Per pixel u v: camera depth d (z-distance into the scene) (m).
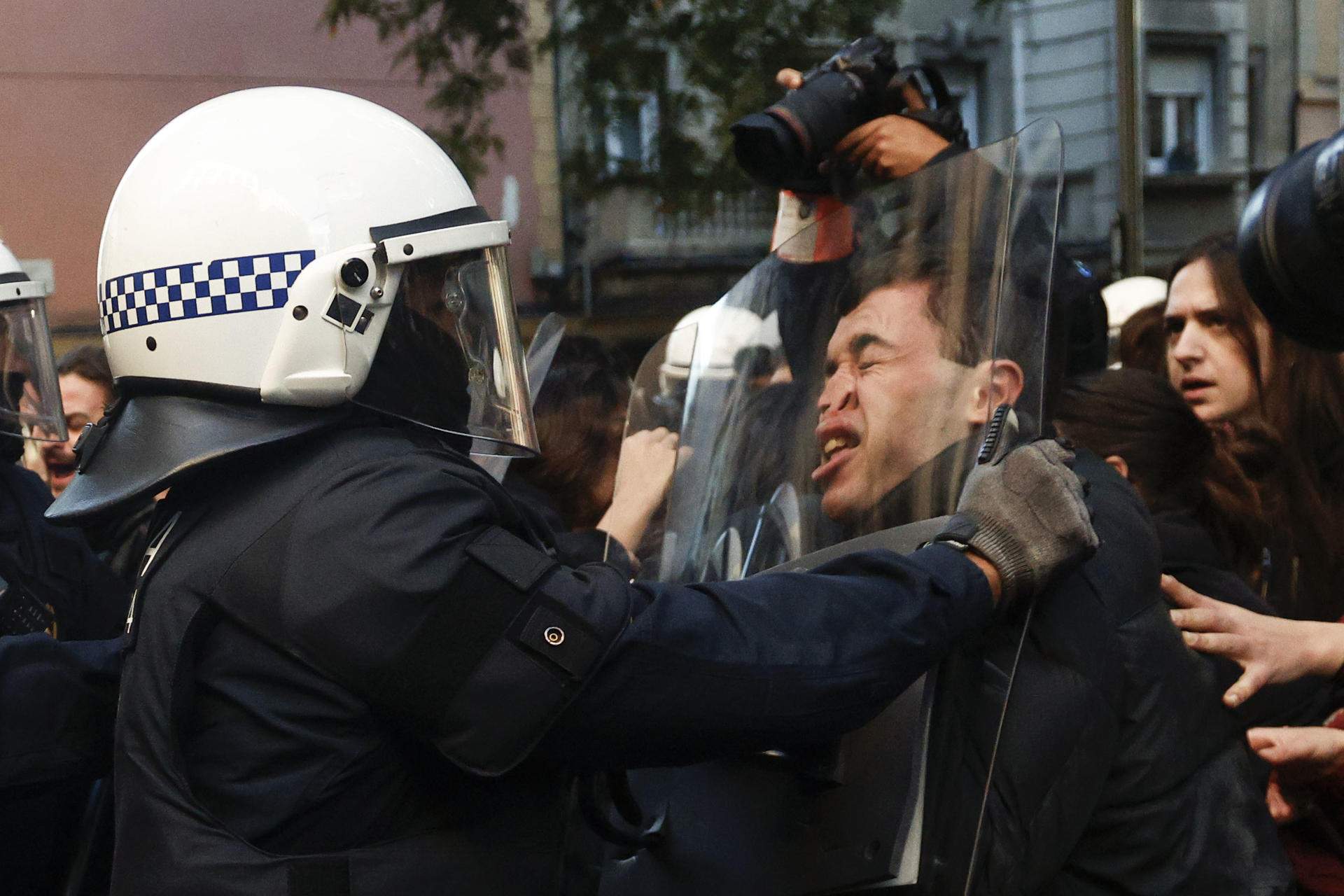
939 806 1.14
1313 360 1.93
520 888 1.10
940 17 11.09
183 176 1.15
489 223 1.21
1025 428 1.19
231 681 1.07
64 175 8.66
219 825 1.05
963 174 1.30
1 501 1.98
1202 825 1.24
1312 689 1.60
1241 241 1.24
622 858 1.49
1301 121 11.51
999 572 1.15
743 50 5.99
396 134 1.20
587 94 6.40
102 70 8.71
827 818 1.20
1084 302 1.72
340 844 1.05
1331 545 1.91
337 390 1.12
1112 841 1.23
